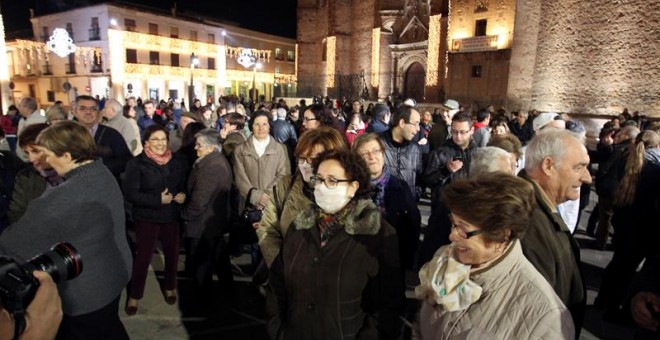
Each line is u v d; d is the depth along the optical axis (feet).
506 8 61.57
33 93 111.65
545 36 53.98
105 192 7.29
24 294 3.78
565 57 52.01
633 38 45.80
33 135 9.45
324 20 112.06
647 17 44.62
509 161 8.05
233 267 15.94
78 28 98.73
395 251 6.73
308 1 113.39
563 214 11.23
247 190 13.16
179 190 12.67
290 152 19.70
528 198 4.52
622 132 16.17
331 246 6.50
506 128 17.17
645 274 5.87
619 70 47.06
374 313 6.63
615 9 47.09
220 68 118.52
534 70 55.67
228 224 13.48
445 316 4.76
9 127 26.35
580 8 50.31
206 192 12.29
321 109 18.49
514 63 58.18
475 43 65.31
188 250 13.75
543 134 6.73
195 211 12.30
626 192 11.52
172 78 106.22
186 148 16.67
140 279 12.32
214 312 12.65
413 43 90.33
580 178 6.38
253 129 13.47
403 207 10.05
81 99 14.32
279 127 20.15
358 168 6.68
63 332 7.04
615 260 12.06
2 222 11.37
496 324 4.38
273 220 8.75
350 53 104.42
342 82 102.94
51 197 6.71
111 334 7.57
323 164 6.61
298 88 116.26
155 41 101.71
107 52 94.43
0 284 3.65
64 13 99.86
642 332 5.78
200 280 12.78
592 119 48.70
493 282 4.51
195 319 12.24
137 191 11.88
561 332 4.14
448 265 4.56
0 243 6.63
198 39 112.47
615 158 15.87
